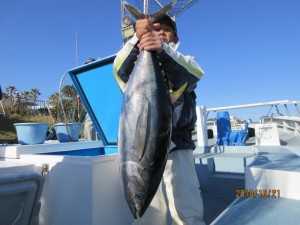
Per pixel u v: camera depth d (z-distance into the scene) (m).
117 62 1.98
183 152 2.12
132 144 1.59
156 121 1.63
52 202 2.13
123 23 2.99
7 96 25.22
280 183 2.16
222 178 3.60
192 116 2.15
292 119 5.91
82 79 3.26
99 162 1.99
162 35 2.28
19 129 3.05
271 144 4.92
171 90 2.05
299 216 1.74
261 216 1.75
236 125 7.38
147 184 1.55
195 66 1.92
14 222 1.75
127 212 2.22
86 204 1.93
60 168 2.11
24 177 1.72
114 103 3.23
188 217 2.02
